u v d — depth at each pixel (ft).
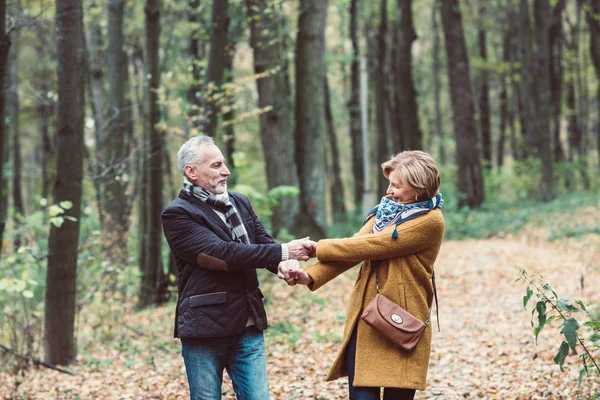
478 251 39.32
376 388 11.34
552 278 29.96
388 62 78.79
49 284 21.48
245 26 41.29
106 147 40.86
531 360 18.13
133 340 25.17
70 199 21.02
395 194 11.47
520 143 85.35
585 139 84.28
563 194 67.72
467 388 16.39
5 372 20.84
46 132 64.75
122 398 17.25
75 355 22.11
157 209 33.81
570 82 84.84
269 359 20.21
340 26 68.23
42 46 53.16
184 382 18.35
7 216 47.34
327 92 78.18
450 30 62.44
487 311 25.70
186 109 33.14
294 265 11.23
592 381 14.97
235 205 12.11
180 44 50.55
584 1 78.84
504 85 93.45
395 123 75.61
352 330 11.49
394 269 11.28
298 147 42.09
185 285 11.30
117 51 41.22
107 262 26.23
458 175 63.87
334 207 81.82
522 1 69.21
